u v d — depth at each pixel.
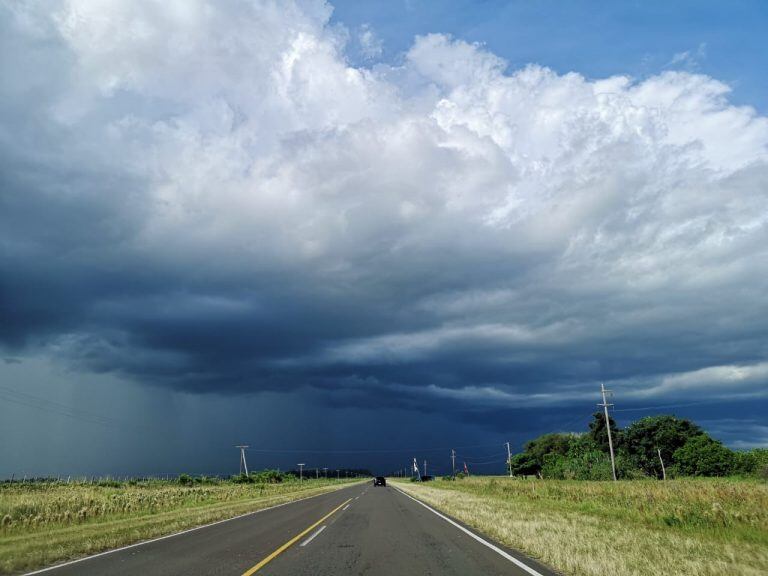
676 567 9.59
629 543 12.68
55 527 19.56
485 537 15.61
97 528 18.38
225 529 18.33
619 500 24.77
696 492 22.80
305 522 20.83
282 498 40.31
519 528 16.56
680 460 69.94
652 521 17.89
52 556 12.09
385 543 14.50
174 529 18.11
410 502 34.34
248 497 43.06
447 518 22.12
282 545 14.20
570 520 19.14
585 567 9.65
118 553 12.85
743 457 66.44
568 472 74.62
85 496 32.62
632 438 83.00
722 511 16.67
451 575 9.92
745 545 12.28
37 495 34.31
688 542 12.69
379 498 39.94
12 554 12.20
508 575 9.85
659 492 24.66
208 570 10.54
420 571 10.36
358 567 10.85
